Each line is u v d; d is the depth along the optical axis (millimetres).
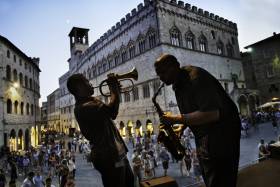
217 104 1984
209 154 2051
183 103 2266
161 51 43656
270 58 59938
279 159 3625
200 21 52594
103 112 2807
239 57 60531
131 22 51812
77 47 83500
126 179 2900
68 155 24875
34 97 59844
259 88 61938
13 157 29203
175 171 21047
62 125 97812
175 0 48156
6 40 42188
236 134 2107
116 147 2812
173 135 2641
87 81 3059
